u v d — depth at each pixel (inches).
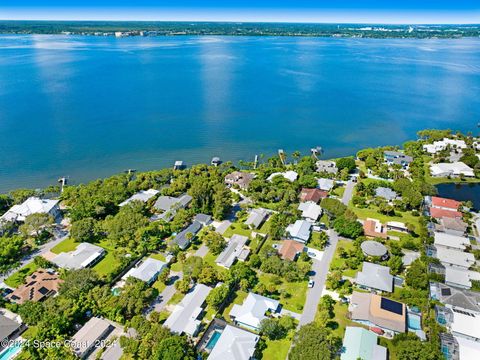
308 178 5999.0
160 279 3804.1
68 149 7815.0
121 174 6525.6
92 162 7268.7
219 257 4192.9
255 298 3491.6
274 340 3152.1
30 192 5615.2
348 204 5590.6
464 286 3740.2
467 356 2915.8
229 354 2847.0
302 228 4692.4
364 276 3809.1
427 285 3740.2
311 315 3437.5
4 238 4333.2
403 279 3917.3
